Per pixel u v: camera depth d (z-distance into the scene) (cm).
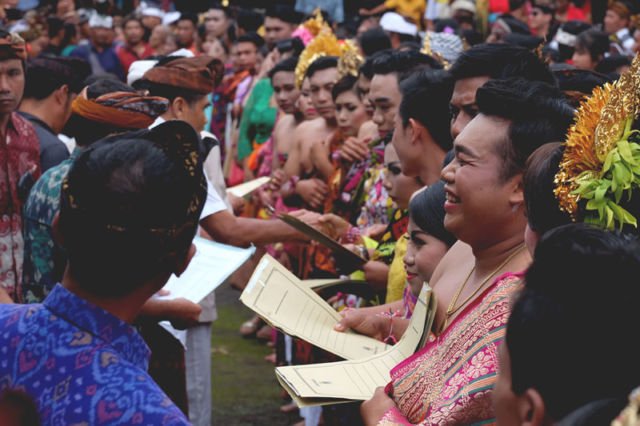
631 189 183
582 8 995
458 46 508
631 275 131
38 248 299
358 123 515
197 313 335
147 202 163
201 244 359
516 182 219
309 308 290
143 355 169
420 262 288
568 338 128
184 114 441
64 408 154
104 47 1226
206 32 1269
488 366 191
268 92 819
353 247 382
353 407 379
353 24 1045
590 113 193
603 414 116
